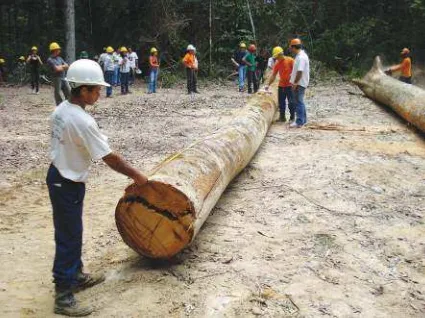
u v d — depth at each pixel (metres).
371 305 3.74
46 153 8.44
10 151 8.52
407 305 3.75
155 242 4.24
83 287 4.02
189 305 3.73
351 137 9.43
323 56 22.94
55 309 3.67
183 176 4.47
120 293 3.93
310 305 3.72
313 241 4.81
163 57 23.75
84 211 5.73
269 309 3.67
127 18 25.11
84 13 25.72
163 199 4.14
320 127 10.34
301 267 4.29
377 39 22.89
